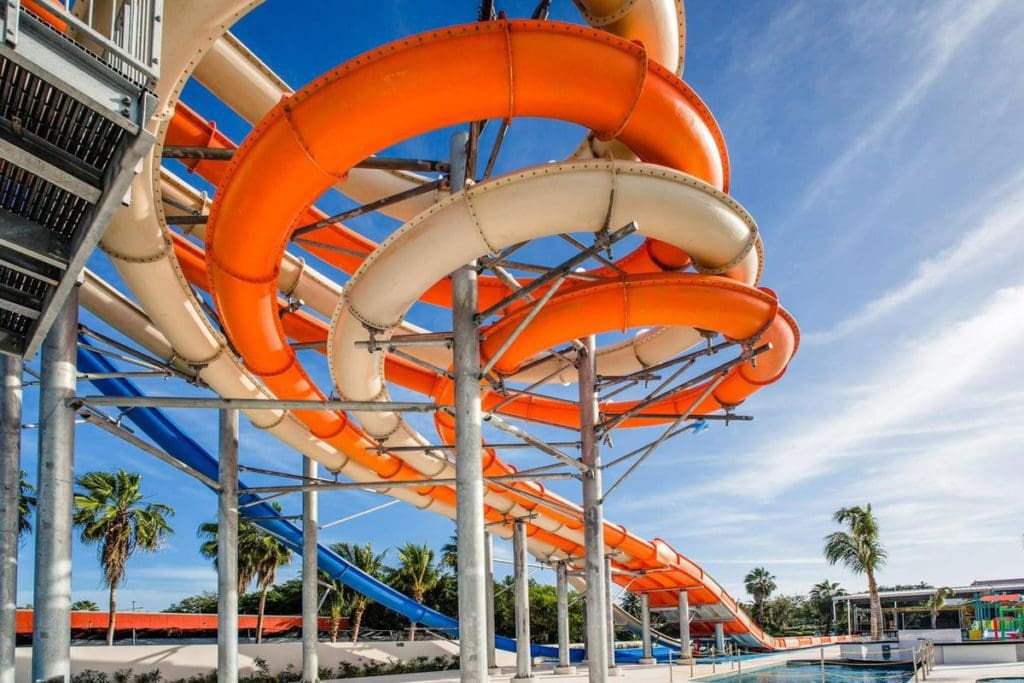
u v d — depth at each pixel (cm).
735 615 3853
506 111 840
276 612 4538
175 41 737
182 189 1214
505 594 4962
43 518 896
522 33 792
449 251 937
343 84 793
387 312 1027
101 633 3105
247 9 743
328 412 1506
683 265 1284
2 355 952
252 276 978
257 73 1075
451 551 4738
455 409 1048
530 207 898
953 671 2330
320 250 1412
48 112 547
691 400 1722
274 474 1644
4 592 898
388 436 1605
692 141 923
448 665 2956
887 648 2922
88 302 1278
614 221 930
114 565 2631
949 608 5659
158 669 2216
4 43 464
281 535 2262
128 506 2719
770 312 1159
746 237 1029
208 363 1274
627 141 924
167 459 1307
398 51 784
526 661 2241
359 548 4438
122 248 975
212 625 3412
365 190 1325
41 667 856
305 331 1546
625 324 1159
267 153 835
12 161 538
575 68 815
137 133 532
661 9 948
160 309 1101
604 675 1319
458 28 781
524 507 2389
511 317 1207
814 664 2955
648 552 3038
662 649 4131
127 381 1512
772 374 1442
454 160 1091
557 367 1656
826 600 8206
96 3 634
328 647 2777
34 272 668
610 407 1892
